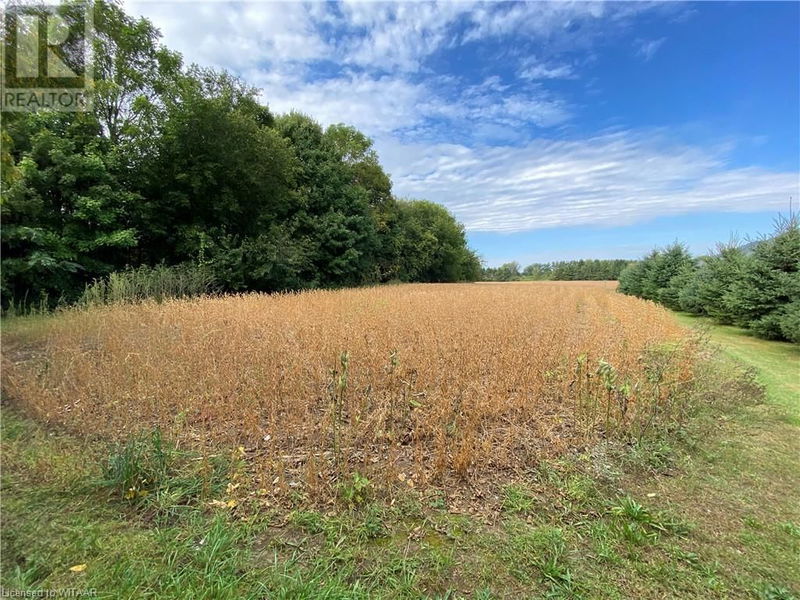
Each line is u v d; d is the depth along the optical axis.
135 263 11.33
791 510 2.22
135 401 3.27
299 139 20.02
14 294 8.03
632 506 2.16
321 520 1.99
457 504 2.20
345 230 19.27
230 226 14.15
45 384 3.48
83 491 2.13
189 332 5.13
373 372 3.90
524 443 2.86
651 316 8.30
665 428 3.20
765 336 8.30
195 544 1.80
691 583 1.67
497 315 7.81
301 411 3.20
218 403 3.19
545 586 1.64
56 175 8.80
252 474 2.39
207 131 12.15
